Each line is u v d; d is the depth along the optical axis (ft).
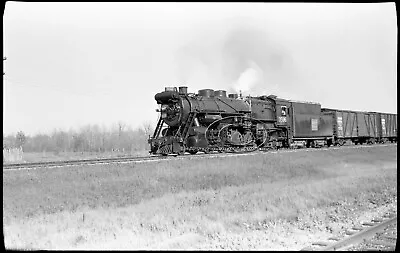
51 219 34.83
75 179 45.83
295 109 95.04
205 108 70.79
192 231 33.71
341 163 79.25
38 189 41.29
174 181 50.42
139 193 45.19
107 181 46.42
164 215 36.91
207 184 52.29
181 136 67.46
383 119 146.10
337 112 115.75
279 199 44.86
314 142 105.29
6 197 38.04
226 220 36.40
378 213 39.27
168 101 71.05
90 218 35.40
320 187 52.60
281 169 65.72
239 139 75.20
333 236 31.17
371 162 85.87
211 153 68.54
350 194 50.14
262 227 35.40
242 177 57.36
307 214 39.78
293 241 30.89
